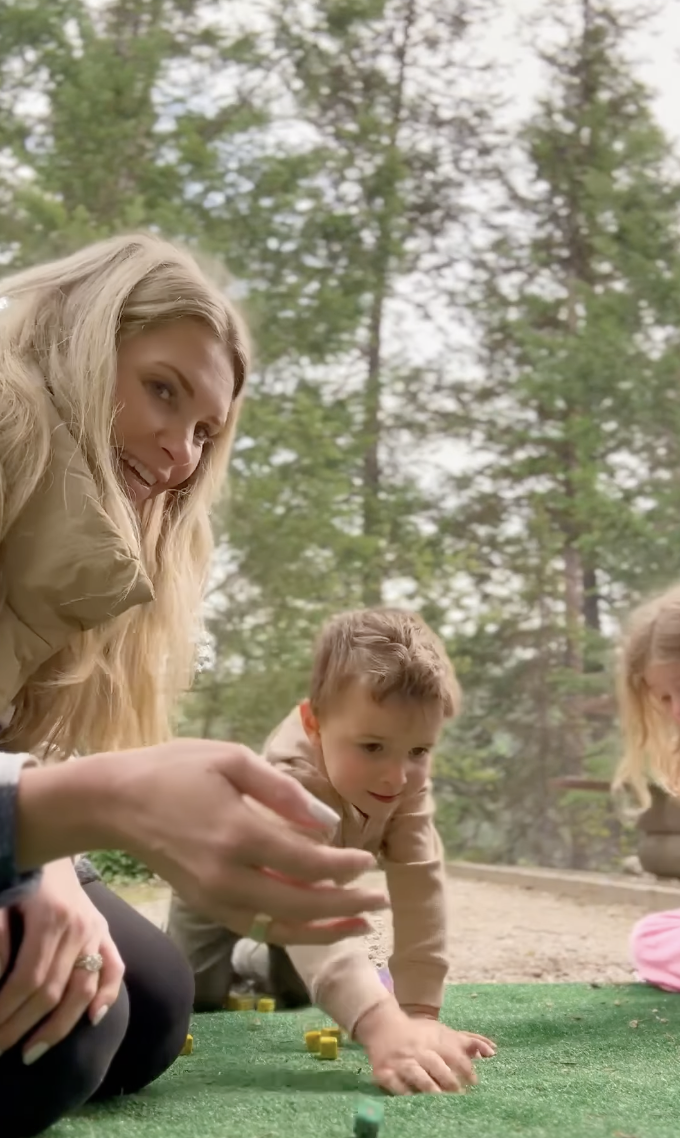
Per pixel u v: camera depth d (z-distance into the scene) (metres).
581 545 12.67
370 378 13.73
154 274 1.62
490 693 13.43
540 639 13.42
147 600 1.43
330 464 12.20
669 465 12.79
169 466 1.63
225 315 1.73
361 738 1.89
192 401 1.62
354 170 13.47
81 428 1.48
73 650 1.58
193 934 2.54
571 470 13.22
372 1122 1.23
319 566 11.41
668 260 13.02
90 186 11.44
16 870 0.92
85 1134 1.28
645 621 3.30
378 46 14.20
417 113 14.51
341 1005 1.70
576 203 14.20
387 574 12.78
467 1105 1.43
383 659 1.91
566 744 13.16
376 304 13.75
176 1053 1.62
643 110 14.62
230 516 10.66
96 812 0.88
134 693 1.88
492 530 13.57
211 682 10.52
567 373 12.53
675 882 5.93
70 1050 1.27
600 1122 1.36
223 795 0.85
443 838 13.34
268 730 10.38
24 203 10.53
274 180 12.07
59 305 1.60
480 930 4.68
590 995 2.78
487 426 13.84
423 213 14.39
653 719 3.33
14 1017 1.20
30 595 1.39
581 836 12.85
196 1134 1.27
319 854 0.83
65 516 1.40
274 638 10.85
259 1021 2.35
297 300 12.03
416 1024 1.78
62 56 11.69
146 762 0.89
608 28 14.61
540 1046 2.01
